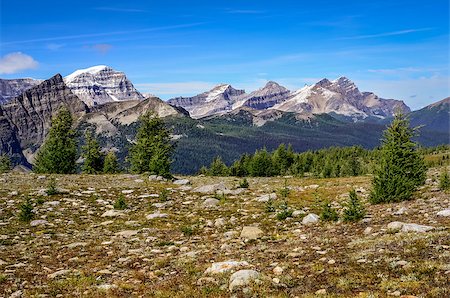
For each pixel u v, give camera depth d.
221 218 26.59
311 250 16.58
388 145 29.02
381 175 28.88
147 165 60.62
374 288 11.50
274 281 12.88
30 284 14.66
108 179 47.97
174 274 14.99
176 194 38.12
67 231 24.64
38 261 17.95
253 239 20.03
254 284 12.66
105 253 19.06
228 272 14.12
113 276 15.32
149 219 27.72
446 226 18.25
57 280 14.95
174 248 19.41
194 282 13.67
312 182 49.31
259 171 101.75
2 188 38.59
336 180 51.66
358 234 19.02
